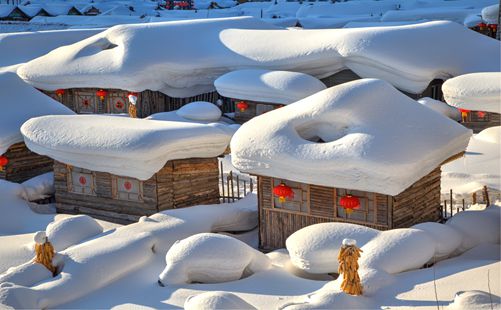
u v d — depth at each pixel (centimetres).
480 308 961
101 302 1169
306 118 1397
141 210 1670
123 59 2898
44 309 1147
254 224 1675
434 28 2784
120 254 1300
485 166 2073
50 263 1265
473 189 1886
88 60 3011
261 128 1427
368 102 1383
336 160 1299
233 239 1273
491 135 2341
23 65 3238
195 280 1248
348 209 1395
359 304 1041
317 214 1444
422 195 1480
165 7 9875
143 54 2912
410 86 2627
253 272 1280
